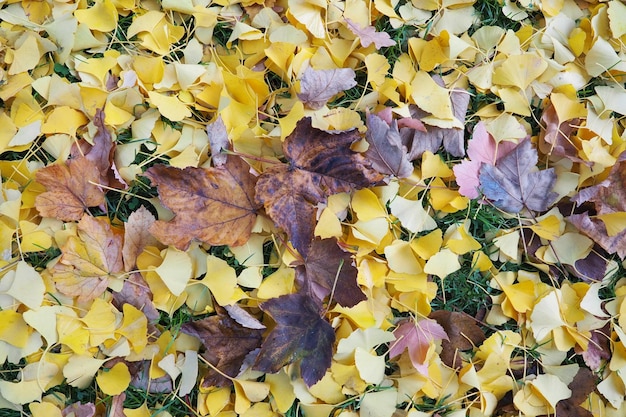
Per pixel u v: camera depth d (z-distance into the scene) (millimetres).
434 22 1706
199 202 1578
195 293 1600
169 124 1628
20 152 1610
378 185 1634
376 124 1620
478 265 1665
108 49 1639
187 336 1599
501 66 1690
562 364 1674
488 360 1630
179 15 1662
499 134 1684
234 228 1592
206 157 1622
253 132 1620
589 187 1676
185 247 1566
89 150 1603
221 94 1620
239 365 1587
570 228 1689
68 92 1594
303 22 1652
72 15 1624
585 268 1677
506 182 1668
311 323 1589
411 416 1608
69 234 1571
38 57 1603
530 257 1684
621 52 1725
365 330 1602
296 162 1604
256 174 1609
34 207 1582
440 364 1641
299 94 1631
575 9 1749
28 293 1539
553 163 1706
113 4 1639
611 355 1669
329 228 1606
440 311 1647
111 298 1582
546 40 1720
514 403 1628
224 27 1665
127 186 1599
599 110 1703
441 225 1679
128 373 1561
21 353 1543
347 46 1671
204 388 1587
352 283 1591
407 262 1632
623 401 1671
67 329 1551
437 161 1653
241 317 1590
